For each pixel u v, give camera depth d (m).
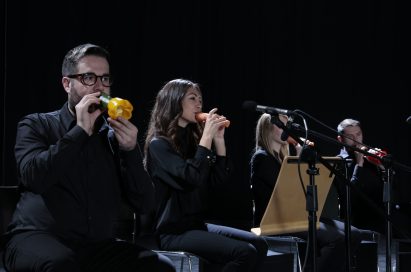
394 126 11.13
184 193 4.77
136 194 3.82
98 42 9.79
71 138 3.42
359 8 11.14
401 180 10.91
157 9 10.38
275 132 5.76
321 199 4.95
